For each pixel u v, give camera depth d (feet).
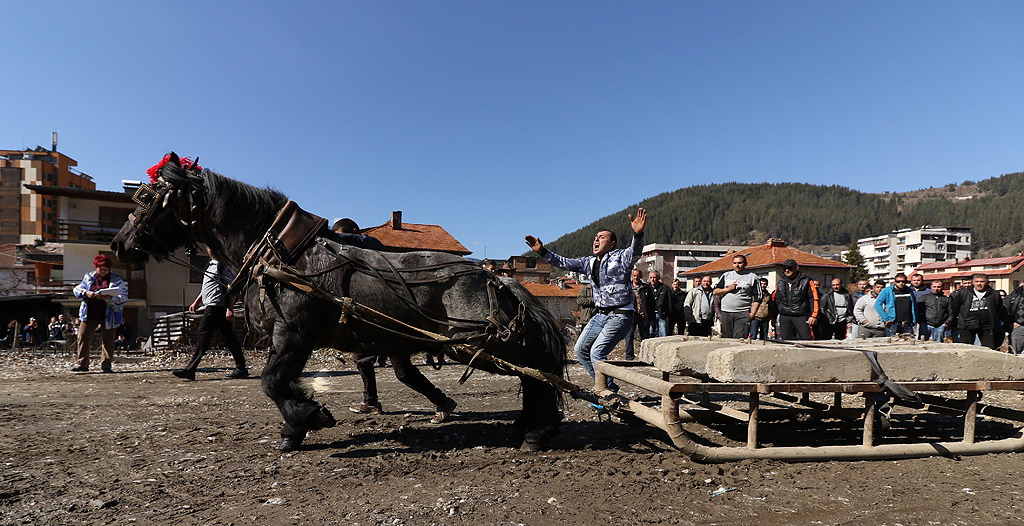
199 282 107.76
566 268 20.93
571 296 141.59
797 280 31.24
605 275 19.90
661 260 385.50
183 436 17.84
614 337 19.58
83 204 104.78
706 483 13.15
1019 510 11.55
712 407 19.70
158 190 16.49
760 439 17.83
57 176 264.72
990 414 17.17
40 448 16.31
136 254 16.79
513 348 15.79
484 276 16.05
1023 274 220.64
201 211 16.25
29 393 27.17
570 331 58.85
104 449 16.21
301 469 14.29
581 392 16.34
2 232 252.01
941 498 12.23
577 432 18.76
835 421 19.93
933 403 18.81
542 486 12.98
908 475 13.80
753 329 34.24
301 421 15.21
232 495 12.35
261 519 11.00
